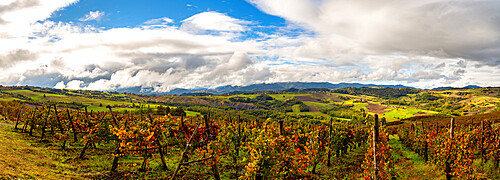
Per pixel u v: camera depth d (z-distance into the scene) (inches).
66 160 740.7
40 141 987.3
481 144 814.5
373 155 614.5
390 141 1935.3
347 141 1248.8
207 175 721.0
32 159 667.4
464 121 2486.5
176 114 4224.9
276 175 514.9
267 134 546.9
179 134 754.2
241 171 789.2
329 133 1064.2
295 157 542.6
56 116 1112.8
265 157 501.4
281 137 530.9
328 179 801.6
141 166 748.6
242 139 1109.7
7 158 589.0
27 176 504.7
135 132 692.7
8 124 1486.2
